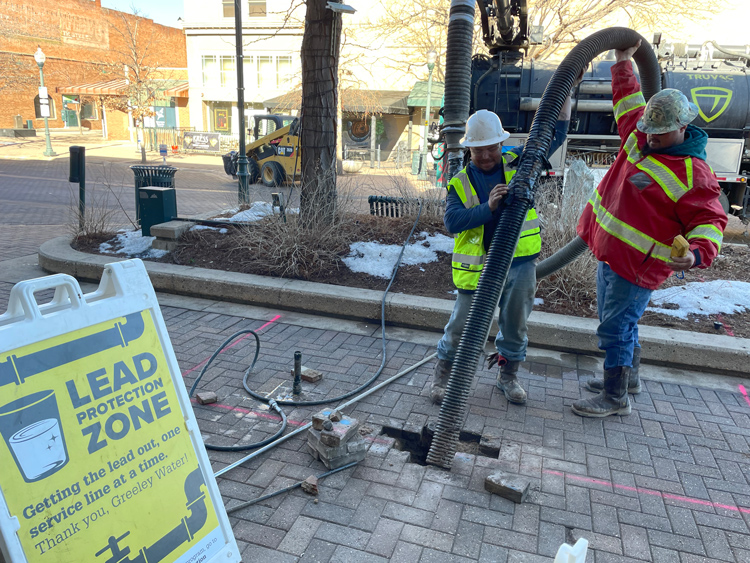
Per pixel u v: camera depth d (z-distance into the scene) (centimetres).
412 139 2808
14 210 1148
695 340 439
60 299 182
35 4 3922
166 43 4709
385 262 611
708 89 991
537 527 268
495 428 355
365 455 320
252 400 382
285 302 552
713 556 253
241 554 245
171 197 709
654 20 1773
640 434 352
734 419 372
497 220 352
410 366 441
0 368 157
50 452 165
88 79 4391
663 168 308
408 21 2070
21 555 153
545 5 1620
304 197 650
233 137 3067
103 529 175
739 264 639
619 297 344
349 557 245
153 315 205
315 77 631
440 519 271
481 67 1052
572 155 1054
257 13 3111
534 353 470
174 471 201
